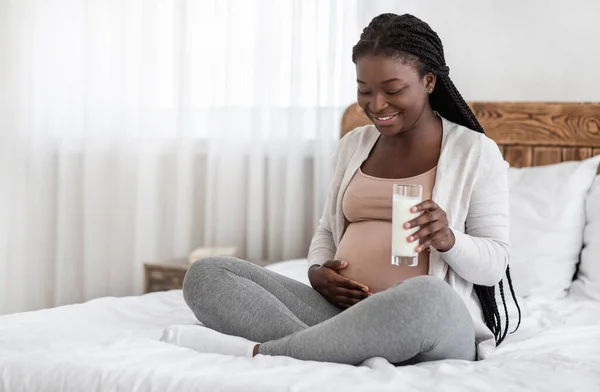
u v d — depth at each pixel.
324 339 1.33
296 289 1.62
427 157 1.65
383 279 1.58
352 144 1.79
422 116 1.65
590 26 2.86
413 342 1.28
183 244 3.40
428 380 1.21
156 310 1.92
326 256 1.81
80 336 1.55
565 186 2.48
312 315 1.58
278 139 3.22
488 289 1.66
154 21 3.41
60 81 3.51
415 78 1.55
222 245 3.32
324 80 3.11
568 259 2.40
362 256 1.61
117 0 3.44
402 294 1.29
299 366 1.26
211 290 1.53
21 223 3.54
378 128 1.60
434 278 1.32
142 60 3.41
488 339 1.52
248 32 3.25
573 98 2.89
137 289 3.47
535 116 2.81
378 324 1.29
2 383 1.31
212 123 3.32
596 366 1.35
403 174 1.65
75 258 3.57
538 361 1.39
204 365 1.29
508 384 1.21
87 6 3.45
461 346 1.36
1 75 3.52
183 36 3.33
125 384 1.23
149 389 1.21
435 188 1.60
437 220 1.46
